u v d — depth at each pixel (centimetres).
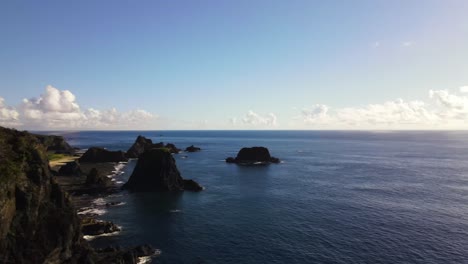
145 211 7294
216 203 8025
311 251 5006
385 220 6519
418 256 4844
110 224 5994
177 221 6550
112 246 5197
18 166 3850
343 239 5491
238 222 6462
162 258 4794
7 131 4353
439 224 6269
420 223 6331
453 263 4638
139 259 4744
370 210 7269
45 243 3791
